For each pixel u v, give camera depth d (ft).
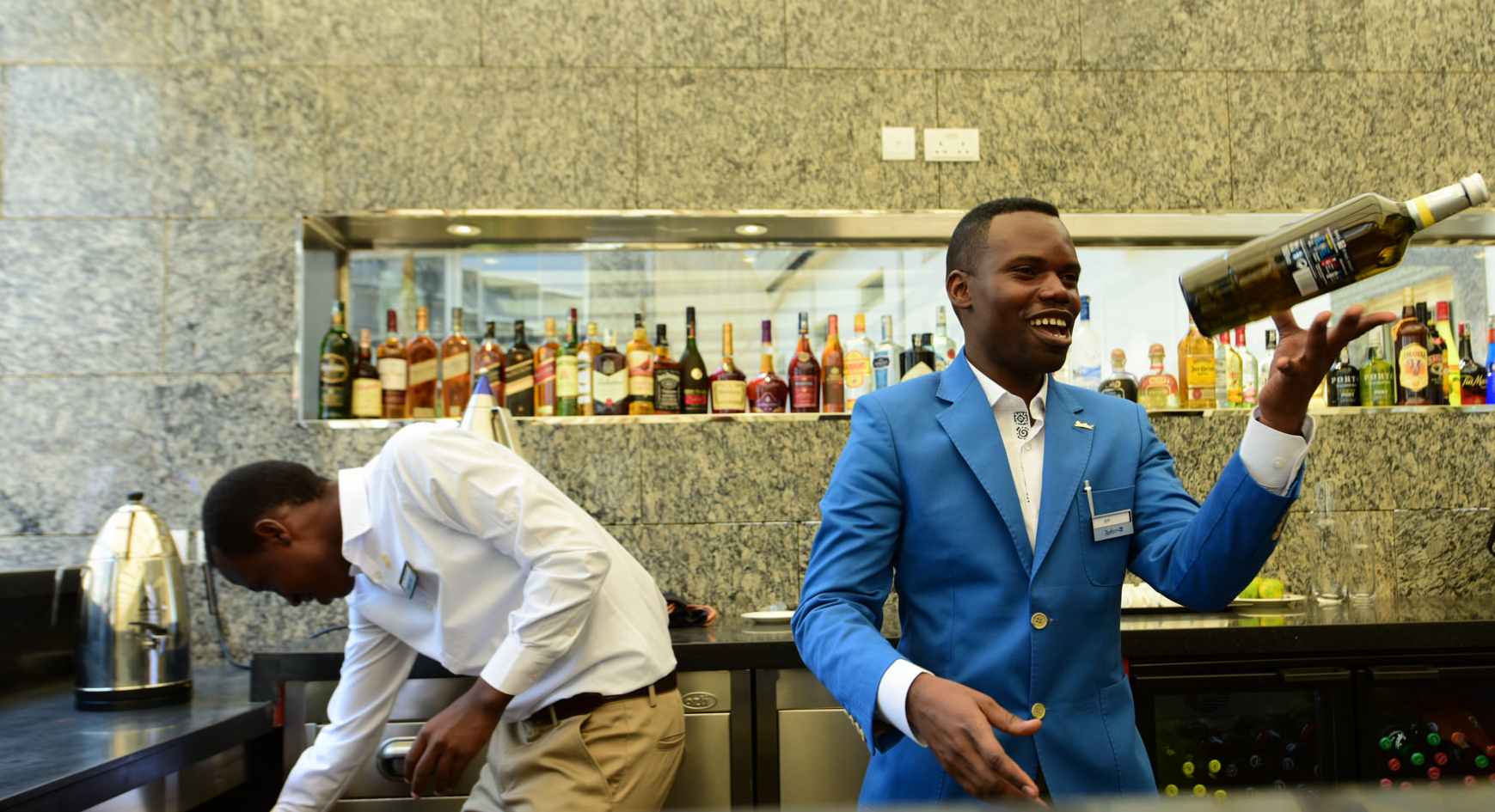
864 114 7.96
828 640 3.05
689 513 7.64
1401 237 2.95
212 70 7.79
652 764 4.45
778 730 5.82
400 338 8.48
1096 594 3.27
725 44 7.97
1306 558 7.69
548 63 7.90
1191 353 8.20
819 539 3.40
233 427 7.56
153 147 7.72
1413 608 6.85
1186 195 8.00
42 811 3.67
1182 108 8.06
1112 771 3.11
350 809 5.63
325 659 5.67
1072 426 3.45
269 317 7.65
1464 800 0.93
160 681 5.50
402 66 7.85
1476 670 5.68
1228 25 8.14
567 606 4.06
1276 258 3.03
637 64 7.92
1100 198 7.97
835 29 8.01
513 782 4.30
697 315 8.60
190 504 7.48
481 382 6.62
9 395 7.48
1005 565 3.22
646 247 8.59
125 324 7.59
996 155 7.98
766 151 7.91
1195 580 3.04
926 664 3.27
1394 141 8.13
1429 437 7.88
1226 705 6.06
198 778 5.05
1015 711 3.13
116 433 7.50
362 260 8.52
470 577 4.39
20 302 7.56
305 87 7.81
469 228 8.07
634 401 8.00
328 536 4.50
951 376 3.55
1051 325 3.25
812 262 8.66
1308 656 5.76
